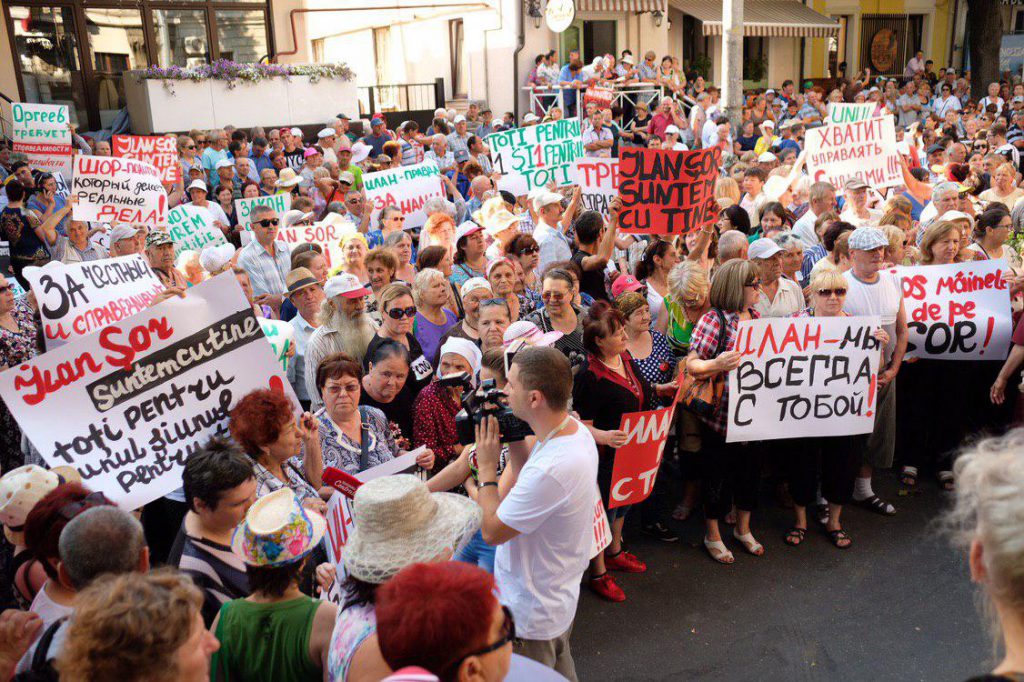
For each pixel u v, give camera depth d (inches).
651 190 237.3
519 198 369.4
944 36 1211.2
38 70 687.7
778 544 202.2
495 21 770.2
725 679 154.6
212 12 757.9
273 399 133.9
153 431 148.0
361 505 92.9
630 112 751.1
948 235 221.6
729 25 595.5
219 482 110.9
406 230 367.9
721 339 186.9
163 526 158.2
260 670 93.2
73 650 70.9
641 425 171.2
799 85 1109.7
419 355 192.1
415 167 367.6
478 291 199.5
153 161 405.7
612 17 819.4
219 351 154.0
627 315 190.4
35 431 138.1
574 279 200.2
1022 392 209.3
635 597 181.5
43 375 138.8
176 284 244.1
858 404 192.2
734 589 183.6
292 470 143.7
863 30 1150.3
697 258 246.7
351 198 360.8
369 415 160.1
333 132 535.8
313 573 113.1
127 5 714.2
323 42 984.3
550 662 118.9
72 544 96.6
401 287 183.8
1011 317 216.2
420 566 74.9
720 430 188.9
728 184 330.0
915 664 157.2
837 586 183.6
